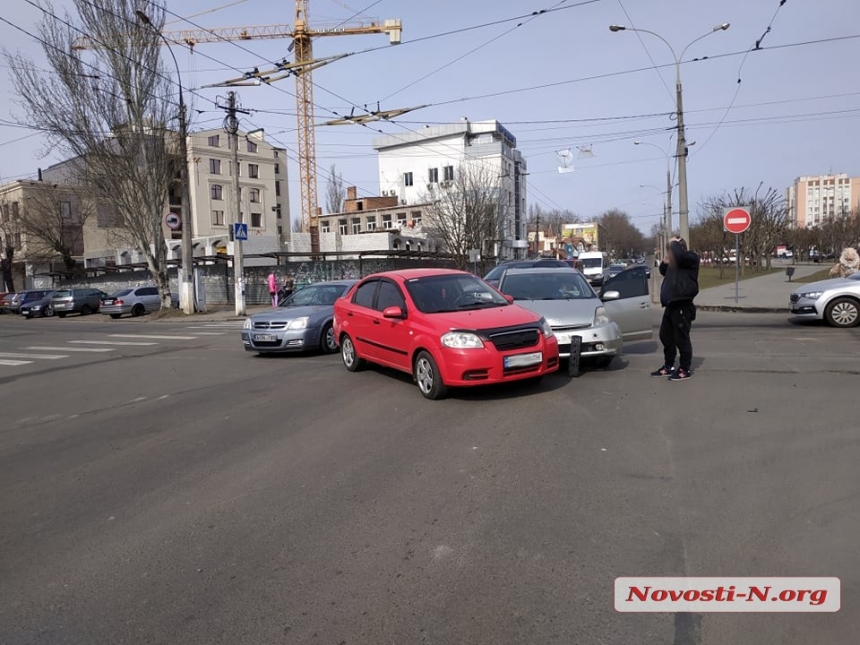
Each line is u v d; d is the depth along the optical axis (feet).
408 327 25.17
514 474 15.67
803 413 19.90
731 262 236.43
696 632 9.20
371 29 128.77
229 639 9.45
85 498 15.84
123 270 149.59
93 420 24.88
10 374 40.65
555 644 9.01
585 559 11.34
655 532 12.26
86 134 85.92
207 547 12.58
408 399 24.44
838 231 233.96
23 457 20.08
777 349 33.24
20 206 165.99
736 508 13.17
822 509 12.96
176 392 29.71
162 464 18.26
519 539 12.21
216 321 82.28
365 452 18.10
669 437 18.02
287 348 38.32
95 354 49.01
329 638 9.36
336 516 13.73
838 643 8.89
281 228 245.45
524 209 253.24
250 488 15.75
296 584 10.95
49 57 82.58
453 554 11.75
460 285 27.40
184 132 89.45
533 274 32.53
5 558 12.62
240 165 217.97
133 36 84.99
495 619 9.65
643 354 32.81
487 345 22.41
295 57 132.87
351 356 31.42
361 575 11.14
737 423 19.10
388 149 236.84
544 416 20.83
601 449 17.25
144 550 12.61
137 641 9.52
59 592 11.12
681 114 71.67
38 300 122.93
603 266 135.64
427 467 16.53
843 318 42.14
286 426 21.59
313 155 194.49
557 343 24.76
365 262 126.72
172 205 196.13
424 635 9.33
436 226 168.25
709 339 38.83
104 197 96.48
